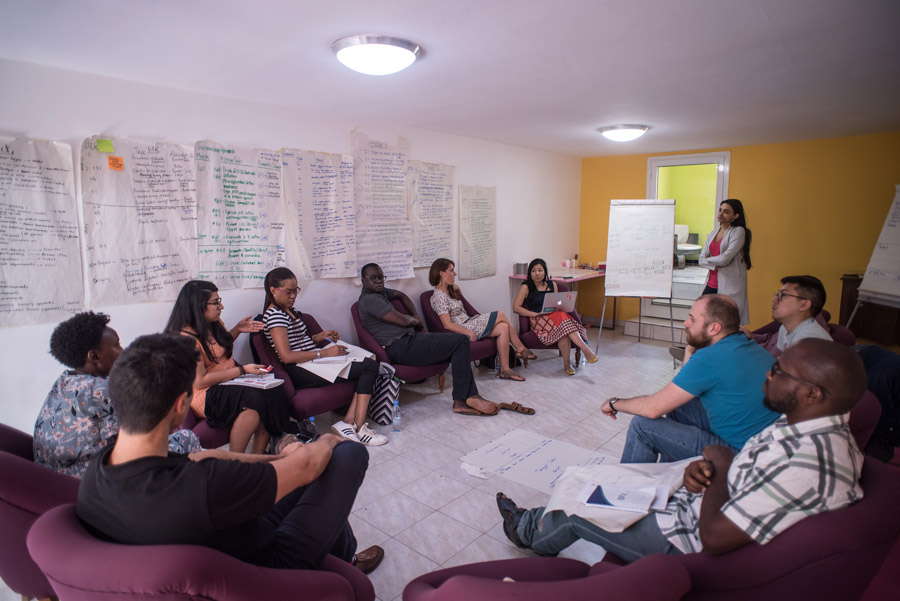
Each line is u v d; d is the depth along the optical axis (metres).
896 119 4.22
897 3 1.96
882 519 1.04
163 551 0.91
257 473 1.15
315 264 3.79
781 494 1.10
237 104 3.30
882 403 2.46
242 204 3.35
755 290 5.81
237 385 2.63
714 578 1.15
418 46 2.38
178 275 3.08
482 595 0.92
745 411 1.90
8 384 2.54
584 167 6.76
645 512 1.52
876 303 4.79
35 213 2.55
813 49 2.49
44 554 0.96
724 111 3.88
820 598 1.07
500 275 5.63
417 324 3.95
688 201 9.27
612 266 5.47
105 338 1.71
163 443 1.12
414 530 2.30
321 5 1.91
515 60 2.61
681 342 5.86
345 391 3.17
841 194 5.20
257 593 0.99
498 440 3.25
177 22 2.05
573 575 1.43
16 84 2.47
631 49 2.46
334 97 3.31
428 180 4.62
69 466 1.63
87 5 1.87
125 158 2.83
